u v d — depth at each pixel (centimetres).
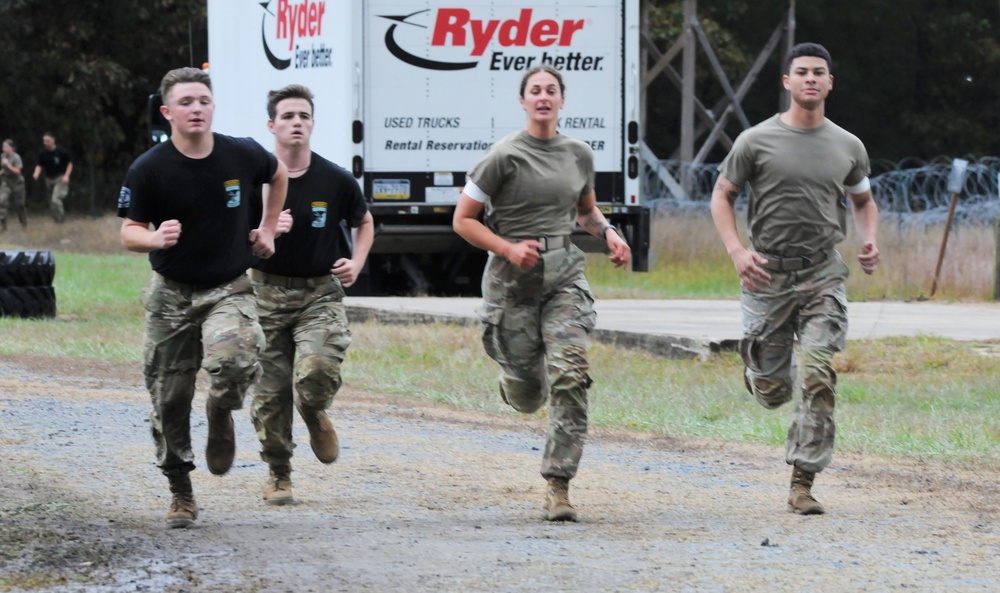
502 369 1817
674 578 1447
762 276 1830
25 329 4153
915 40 12738
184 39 11588
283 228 1739
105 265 6969
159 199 1600
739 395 2909
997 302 4994
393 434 2483
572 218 1778
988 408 2728
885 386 3017
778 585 1423
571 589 1400
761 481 2064
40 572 1448
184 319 1642
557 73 1755
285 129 1809
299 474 2100
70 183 11850
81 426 2508
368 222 1888
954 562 1534
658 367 3325
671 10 11175
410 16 4547
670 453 2308
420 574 1455
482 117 4594
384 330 3922
